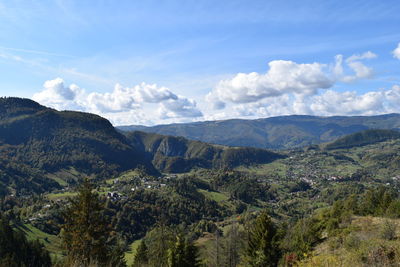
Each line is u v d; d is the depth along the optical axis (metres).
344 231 33.56
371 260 16.06
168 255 49.69
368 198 75.81
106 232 34.31
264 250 42.00
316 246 36.06
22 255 87.38
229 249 74.44
